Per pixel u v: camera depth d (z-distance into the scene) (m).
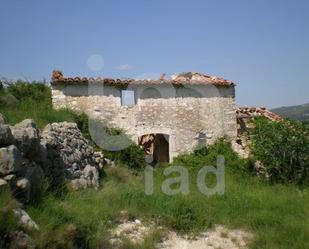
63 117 14.11
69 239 5.90
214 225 9.19
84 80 16.19
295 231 8.45
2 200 5.65
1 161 6.37
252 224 9.18
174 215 9.02
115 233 7.55
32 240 5.31
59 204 7.42
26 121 8.30
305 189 13.30
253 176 15.71
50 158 9.09
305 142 14.77
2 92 15.25
